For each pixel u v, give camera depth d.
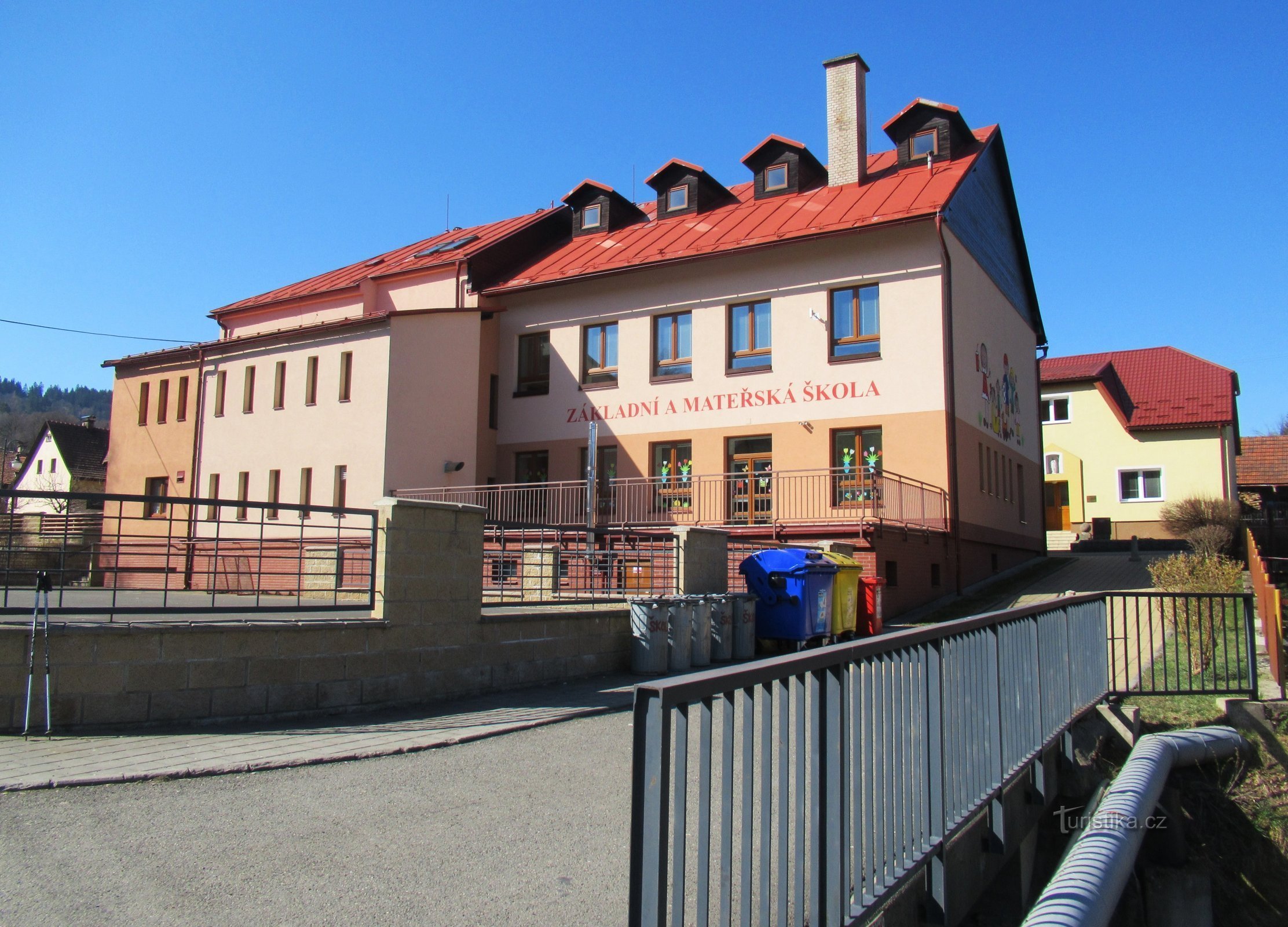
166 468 27.55
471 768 6.78
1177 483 37.28
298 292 30.11
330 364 23.88
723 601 13.26
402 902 4.33
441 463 23.03
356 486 22.80
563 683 10.98
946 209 20.56
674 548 14.02
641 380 23.62
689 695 2.79
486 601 12.36
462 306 25.39
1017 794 6.17
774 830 5.44
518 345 25.78
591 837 5.30
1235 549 27.80
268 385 25.16
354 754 6.91
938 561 19.77
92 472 56.47
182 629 7.66
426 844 5.12
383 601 9.02
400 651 9.09
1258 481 38.94
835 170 24.20
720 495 21.98
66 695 7.16
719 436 22.39
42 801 5.51
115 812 5.40
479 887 4.54
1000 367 25.12
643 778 2.68
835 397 21.16
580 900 4.40
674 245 23.83
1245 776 8.78
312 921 4.09
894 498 18.61
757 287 22.33
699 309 23.05
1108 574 23.38
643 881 2.62
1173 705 9.95
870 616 16.06
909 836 4.43
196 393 27.03
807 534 17.94
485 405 25.34
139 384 28.91
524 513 23.19
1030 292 29.44
